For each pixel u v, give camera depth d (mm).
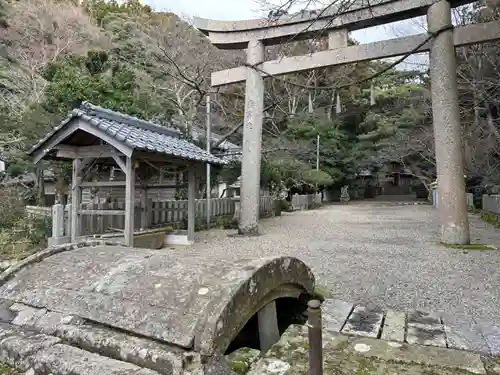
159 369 1418
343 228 10117
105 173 8219
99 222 6879
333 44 8016
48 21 19000
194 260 2102
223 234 8805
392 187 35219
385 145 23062
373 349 1896
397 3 7195
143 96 13695
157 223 8453
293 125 22375
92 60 14109
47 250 2516
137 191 8383
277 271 2053
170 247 6953
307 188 22891
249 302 1740
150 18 23391
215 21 8906
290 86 19000
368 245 7090
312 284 2549
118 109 10008
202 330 1481
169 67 16328
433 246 6863
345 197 27391
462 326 2344
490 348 2029
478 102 13281
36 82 14336
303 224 11250
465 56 13141
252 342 2252
